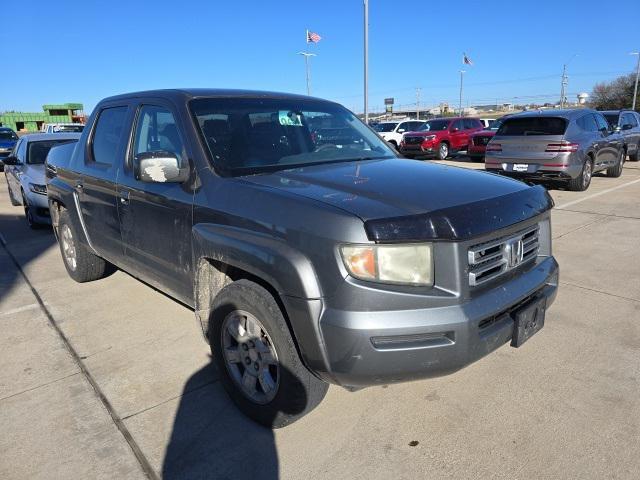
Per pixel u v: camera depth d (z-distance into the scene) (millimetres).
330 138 3789
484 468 2457
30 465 2568
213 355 3004
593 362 3414
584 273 5254
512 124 11031
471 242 2354
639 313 4203
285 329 2500
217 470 2506
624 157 13695
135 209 3680
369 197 2477
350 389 2486
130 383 3307
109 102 4352
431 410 2924
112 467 2547
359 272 2229
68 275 5637
